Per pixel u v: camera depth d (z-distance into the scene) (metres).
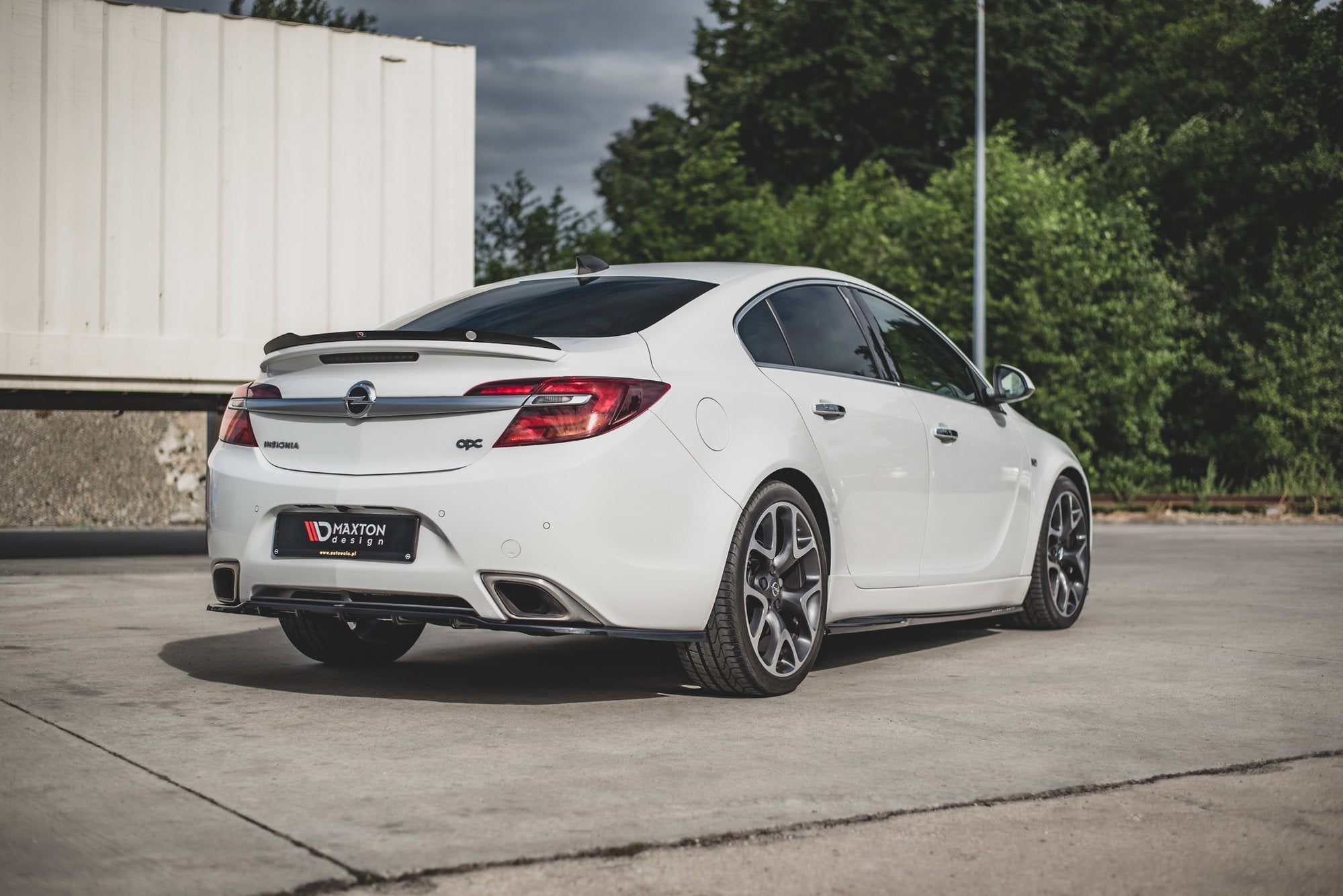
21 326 8.81
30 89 8.81
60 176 8.91
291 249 9.68
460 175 10.29
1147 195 22.27
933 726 4.00
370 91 9.94
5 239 8.75
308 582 4.14
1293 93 23.50
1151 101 30.83
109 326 9.07
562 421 3.92
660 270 4.98
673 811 3.03
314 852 2.68
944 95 30.73
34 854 2.65
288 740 3.69
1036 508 6.15
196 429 17.89
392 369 4.10
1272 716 4.20
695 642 4.30
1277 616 6.91
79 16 8.95
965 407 5.73
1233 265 22.81
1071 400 19.52
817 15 30.55
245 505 4.26
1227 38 28.02
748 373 4.52
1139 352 19.89
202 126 9.35
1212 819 3.06
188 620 6.21
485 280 22.53
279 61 9.62
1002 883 2.62
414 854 2.67
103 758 3.44
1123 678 4.91
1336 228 22.17
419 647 5.64
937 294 21.09
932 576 5.34
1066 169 22.89
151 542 12.12
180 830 2.82
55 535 13.27
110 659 5.04
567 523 3.86
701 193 23.06
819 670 5.12
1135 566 10.19
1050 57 30.52
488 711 4.18
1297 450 21.33
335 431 4.15
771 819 2.98
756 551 4.38
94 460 16.98
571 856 2.69
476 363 4.00
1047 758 3.60
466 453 3.96
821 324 5.06
